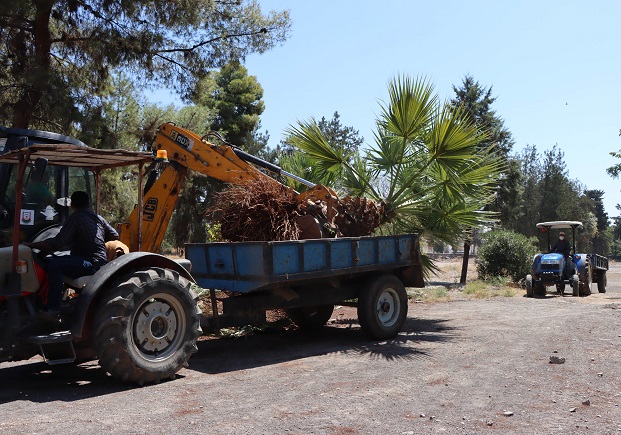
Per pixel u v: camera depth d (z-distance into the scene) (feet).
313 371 20.75
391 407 15.93
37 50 42.73
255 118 131.54
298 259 24.03
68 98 40.40
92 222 19.65
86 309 17.95
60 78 41.22
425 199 34.22
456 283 70.13
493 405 16.10
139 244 20.93
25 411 15.78
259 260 23.03
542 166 165.48
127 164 21.35
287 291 25.31
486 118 92.17
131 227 28.66
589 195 305.94
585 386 18.12
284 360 23.00
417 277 30.07
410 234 29.86
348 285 28.04
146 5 44.06
